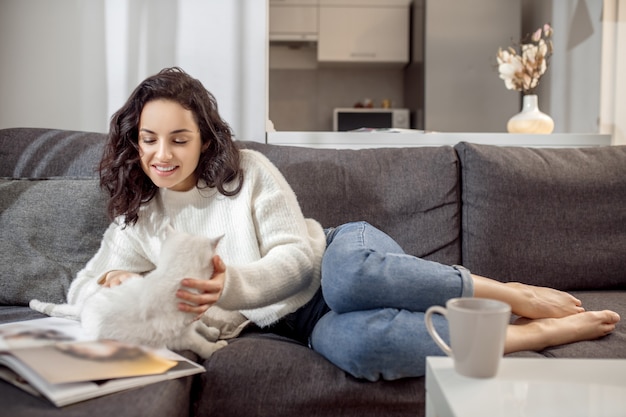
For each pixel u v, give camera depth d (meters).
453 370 0.79
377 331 1.02
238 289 1.13
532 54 2.36
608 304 1.48
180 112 1.24
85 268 1.41
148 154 1.26
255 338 1.21
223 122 1.36
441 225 1.69
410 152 1.77
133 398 0.83
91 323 1.02
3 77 2.16
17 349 0.87
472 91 3.80
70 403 0.80
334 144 2.13
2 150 1.73
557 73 2.93
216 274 1.08
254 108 2.17
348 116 4.31
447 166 1.73
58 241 1.52
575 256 1.68
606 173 1.74
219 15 2.16
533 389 0.72
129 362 0.89
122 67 2.15
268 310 1.30
